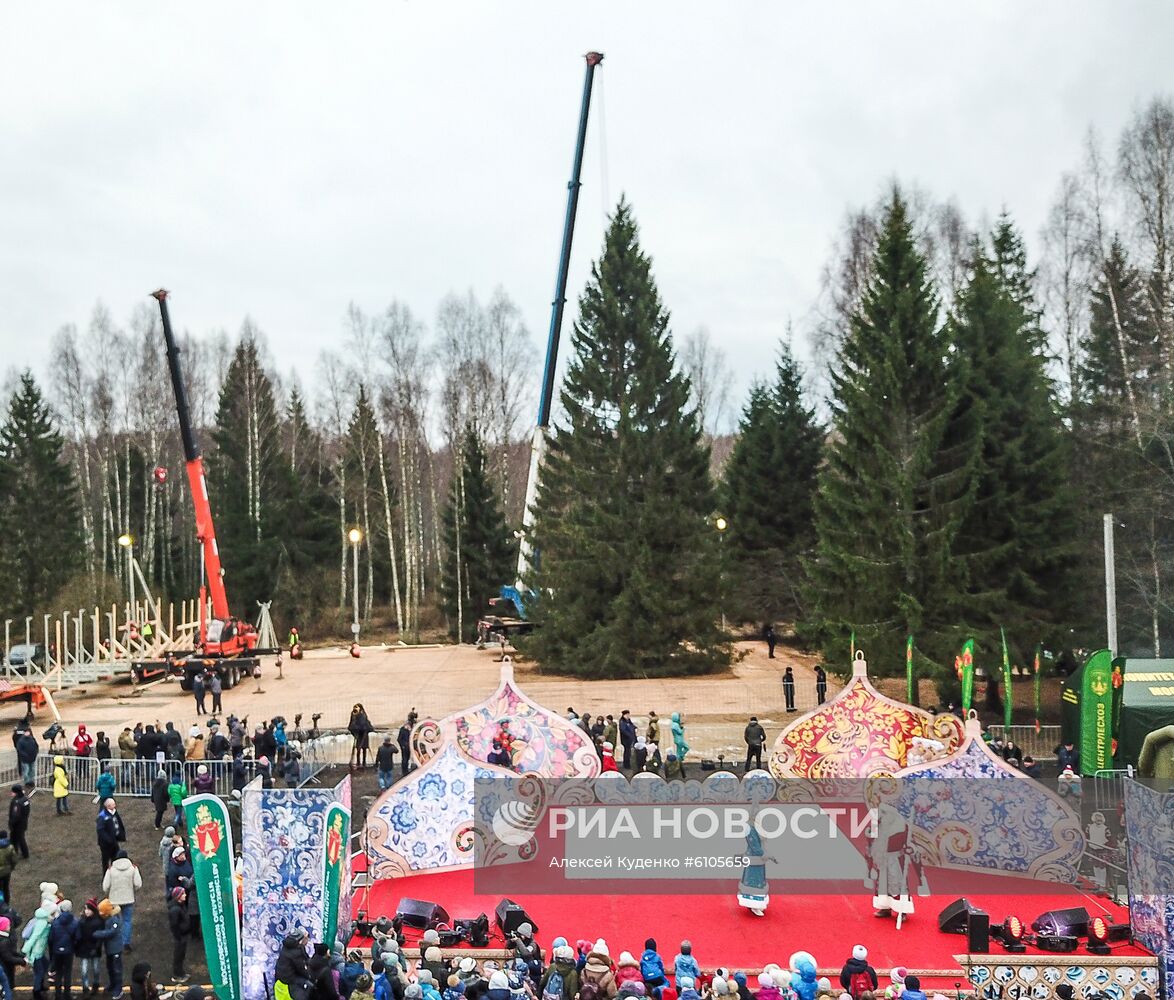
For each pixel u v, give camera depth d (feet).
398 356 222.48
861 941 52.11
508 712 67.92
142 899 60.13
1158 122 132.87
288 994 41.32
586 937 52.75
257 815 47.21
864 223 160.45
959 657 82.69
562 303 169.37
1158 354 124.36
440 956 45.50
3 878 54.29
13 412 212.43
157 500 233.35
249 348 229.45
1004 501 110.11
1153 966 47.96
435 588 232.12
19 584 196.85
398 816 62.69
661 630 136.05
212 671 128.16
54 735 92.07
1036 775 81.15
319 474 248.32
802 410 176.04
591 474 143.02
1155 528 117.50
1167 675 83.05
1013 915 54.49
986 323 116.98
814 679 131.23
